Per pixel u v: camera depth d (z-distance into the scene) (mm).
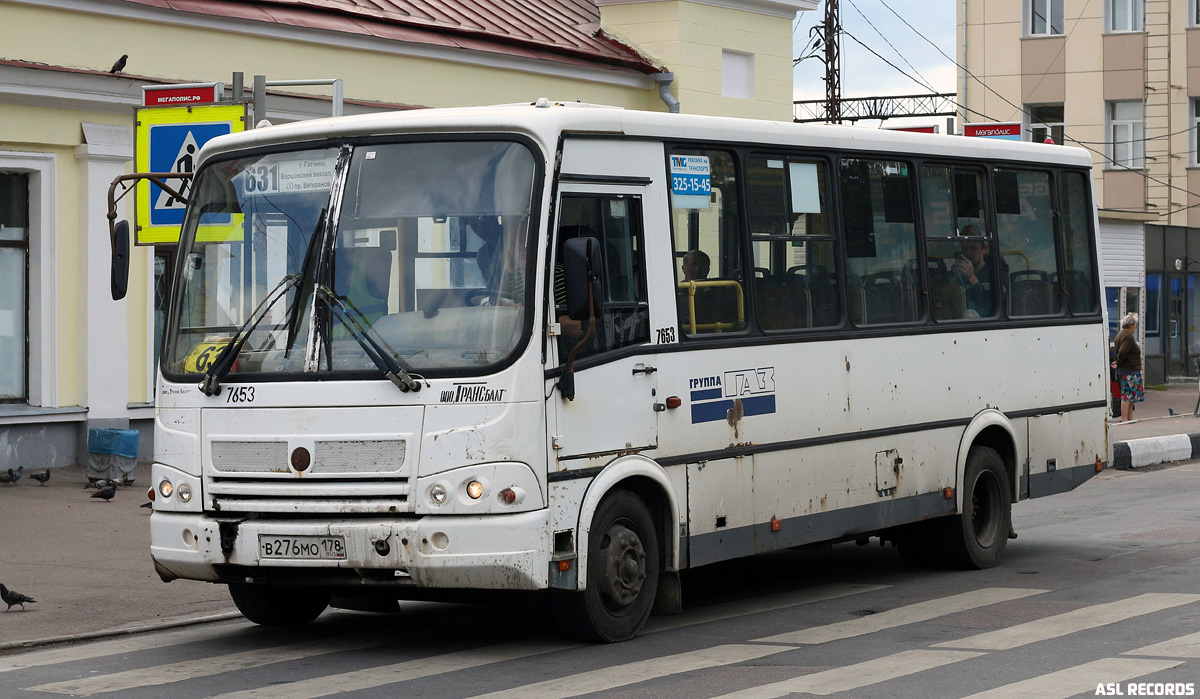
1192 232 44031
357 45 22203
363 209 8953
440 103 23609
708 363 9875
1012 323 12992
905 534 12656
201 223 9438
